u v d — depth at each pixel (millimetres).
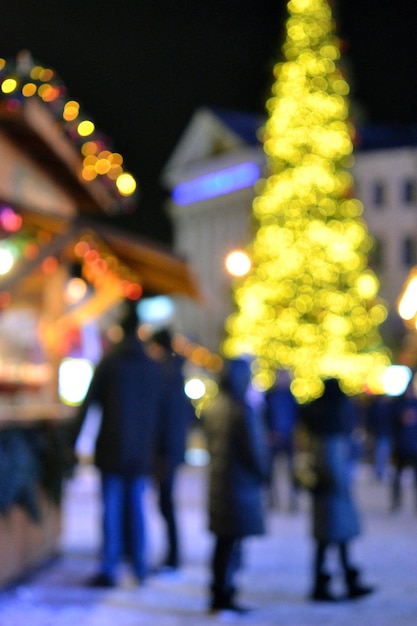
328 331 58344
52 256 11773
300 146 59375
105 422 11336
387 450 27922
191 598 10938
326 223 59125
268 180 60438
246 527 10125
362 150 91625
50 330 15312
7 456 10797
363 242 60156
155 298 15953
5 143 12172
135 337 11422
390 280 88750
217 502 10203
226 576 10203
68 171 14016
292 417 20203
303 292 58469
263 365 58406
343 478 10922
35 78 10695
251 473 10258
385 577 12305
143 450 11391
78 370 19562
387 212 89438
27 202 13188
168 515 12602
